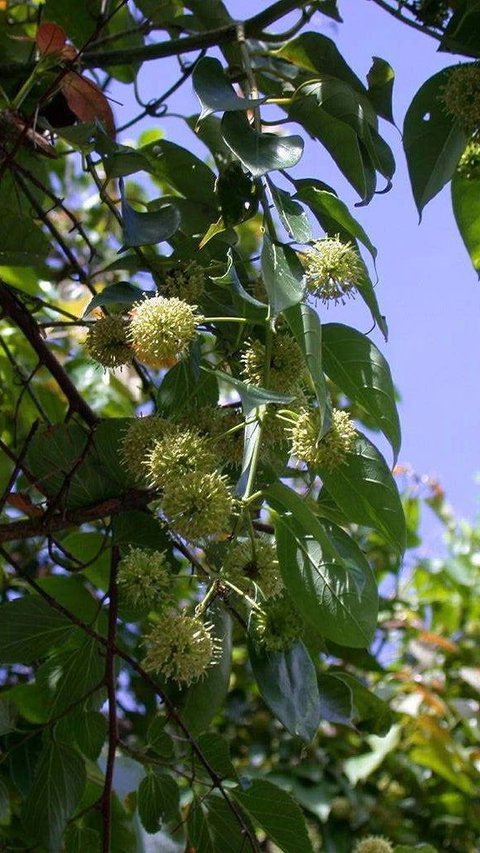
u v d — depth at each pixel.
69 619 0.64
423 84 0.66
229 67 0.74
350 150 0.63
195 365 0.57
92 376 0.98
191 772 0.64
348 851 1.05
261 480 0.63
